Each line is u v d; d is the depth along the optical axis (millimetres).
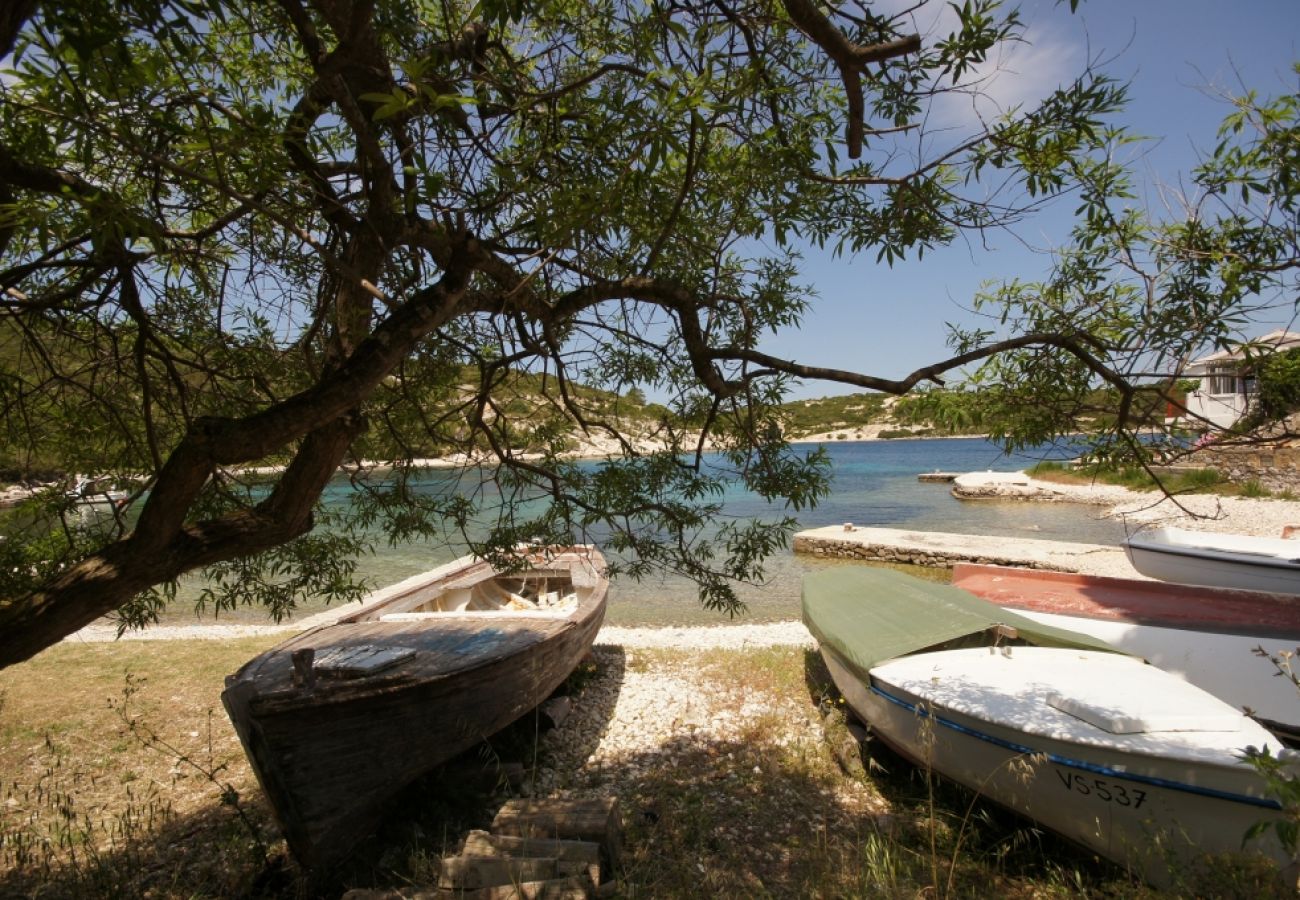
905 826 5289
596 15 3436
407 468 4570
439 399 4809
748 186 3709
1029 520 23328
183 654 9852
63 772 6430
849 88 2672
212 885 4730
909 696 5508
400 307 2971
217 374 4160
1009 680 5430
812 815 5566
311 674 4559
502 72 3434
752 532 4156
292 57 3695
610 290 3740
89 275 3324
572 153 3340
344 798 4652
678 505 4277
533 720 7094
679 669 9078
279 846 5172
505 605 10227
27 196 2412
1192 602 7879
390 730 4848
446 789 5723
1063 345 3090
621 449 4477
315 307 4469
